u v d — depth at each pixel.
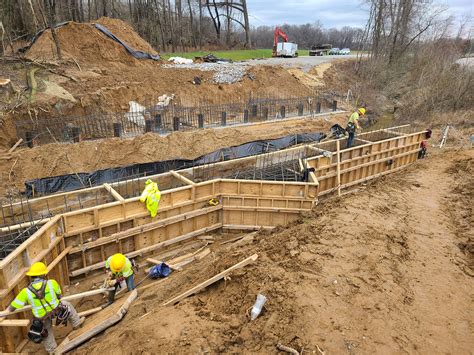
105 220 8.67
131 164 13.27
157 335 5.06
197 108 20.34
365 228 7.90
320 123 22.61
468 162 13.62
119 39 25.12
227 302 5.70
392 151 15.77
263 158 13.05
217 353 4.64
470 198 10.70
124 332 5.49
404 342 4.89
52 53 20.80
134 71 22.55
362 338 4.84
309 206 10.87
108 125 17.09
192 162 13.38
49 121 15.28
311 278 5.89
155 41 43.19
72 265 8.48
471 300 6.06
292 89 28.75
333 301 5.44
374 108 29.59
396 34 37.12
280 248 6.97
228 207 10.62
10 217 9.38
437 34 37.19
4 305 6.36
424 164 14.23
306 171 11.51
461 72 28.27
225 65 28.88
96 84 19.31
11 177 12.17
